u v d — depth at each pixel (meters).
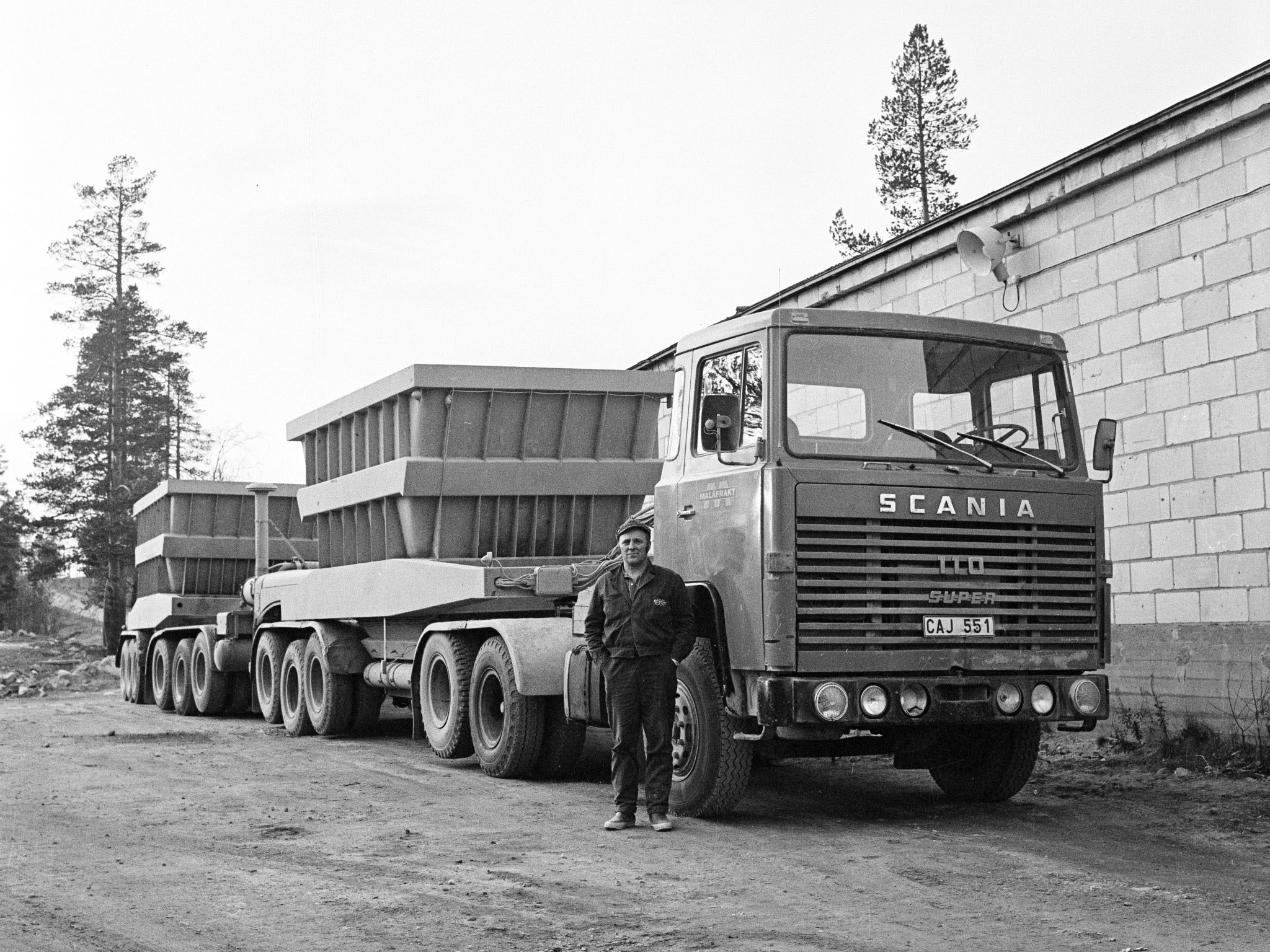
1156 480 11.72
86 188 52.22
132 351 51.81
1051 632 8.42
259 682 16.94
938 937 5.75
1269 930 5.84
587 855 7.59
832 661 7.91
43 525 51.25
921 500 8.14
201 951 5.59
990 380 8.69
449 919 6.09
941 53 39.97
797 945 5.61
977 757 9.59
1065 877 6.93
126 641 23.41
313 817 9.04
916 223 39.84
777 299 17.33
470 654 11.70
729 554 8.39
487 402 11.88
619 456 12.30
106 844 8.04
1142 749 11.40
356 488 13.16
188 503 19.97
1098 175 12.36
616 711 8.55
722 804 8.71
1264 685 10.60
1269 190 10.66
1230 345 11.01
